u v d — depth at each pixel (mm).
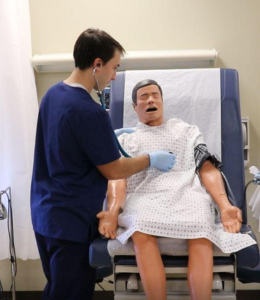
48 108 1272
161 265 1146
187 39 2088
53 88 1292
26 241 1960
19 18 1928
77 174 1257
